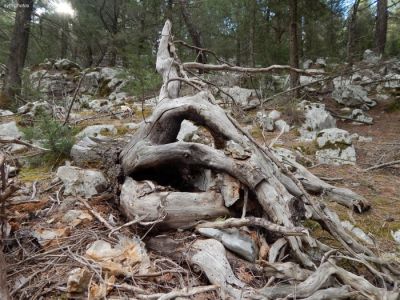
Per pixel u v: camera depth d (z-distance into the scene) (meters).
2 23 12.12
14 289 2.16
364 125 7.51
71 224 2.87
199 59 9.59
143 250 2.52
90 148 4.10
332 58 10.33
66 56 17.12
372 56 11.35
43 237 2.69
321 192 3.85
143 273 2.34
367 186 4.34
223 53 11.57
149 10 11.38
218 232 2.63
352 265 2.76
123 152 3.61
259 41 9.52
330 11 9.78
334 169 4.94
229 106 6.73
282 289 2.20
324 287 2.28
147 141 3.41
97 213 2.98
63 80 10.31
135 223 2.79
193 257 2.46
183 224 2.82
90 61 14.97
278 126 6.59
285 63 9.16
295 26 8.02
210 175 3.07
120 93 9.21
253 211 2.96
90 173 3.45
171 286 2.30
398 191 4.21
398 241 3.23
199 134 4.99
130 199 2.96
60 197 3.34
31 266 2.39
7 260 2.44
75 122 6.13
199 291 2.18
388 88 9.41
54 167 4.32
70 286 2.11
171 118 3.40
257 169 2.81
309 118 6.62
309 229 3.18
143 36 11.10
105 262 2.36
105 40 12.41
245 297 2.14
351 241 2.84
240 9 9.16
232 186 2.88
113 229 2.69
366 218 3.55
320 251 2.65
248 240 2.58
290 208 2.73
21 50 9.20
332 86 9.15
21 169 4.35
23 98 8.39
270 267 2.36
